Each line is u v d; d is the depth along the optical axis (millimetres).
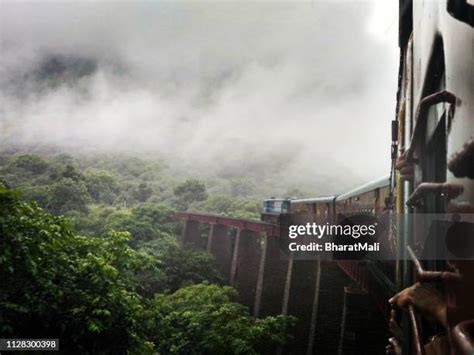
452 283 1921
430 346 2426
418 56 3395
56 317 7160
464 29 1831
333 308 19125
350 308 15672
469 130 1756
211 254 30938
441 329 2656
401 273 4816
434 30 2590
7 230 6781
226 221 30828
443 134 2639
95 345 7516
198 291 19609
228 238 33719
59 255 8141
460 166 1833
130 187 56375
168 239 29703
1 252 6621
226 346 13516
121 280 9258
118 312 7844
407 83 4430
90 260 8211
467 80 1795
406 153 3711
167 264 27031
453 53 2037
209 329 14203
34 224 7449
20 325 6930
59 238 8328
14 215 7293
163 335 12273
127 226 29172
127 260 9539
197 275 26578
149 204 38812
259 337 14367
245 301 27578
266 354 15352
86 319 7141
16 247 6883
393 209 7273
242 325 14547
